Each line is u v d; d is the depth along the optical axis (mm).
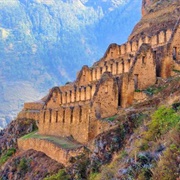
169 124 37875
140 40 81812
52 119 71812
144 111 51125
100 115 58656
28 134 86438
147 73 62344
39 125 78688
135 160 34875
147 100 55750
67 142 62906
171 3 109812
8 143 89500
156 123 39594
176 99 43375
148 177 32281
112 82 60031
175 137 33156
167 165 30734
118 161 41719
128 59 70375
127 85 60781
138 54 62375
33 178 61562
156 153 34125
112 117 57125
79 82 87750
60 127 68375
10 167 72750
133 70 61562
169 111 40156
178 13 100562
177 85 54125
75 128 62844
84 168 50312
